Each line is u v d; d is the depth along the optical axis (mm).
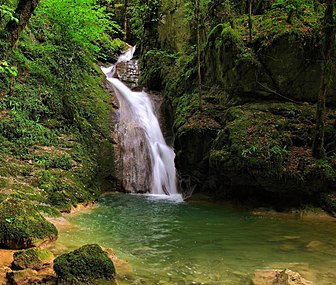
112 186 12633
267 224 8031
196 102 12219
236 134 9836
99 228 7480
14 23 10898
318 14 11492
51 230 6152
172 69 16125
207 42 12820
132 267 5297
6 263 4941
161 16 18000
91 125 13414
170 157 13781
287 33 10477
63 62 14977
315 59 10398
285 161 9148
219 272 5160
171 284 4707
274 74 10695
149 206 10141
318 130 9055
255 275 4840
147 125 14680
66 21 13000
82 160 11453
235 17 13281
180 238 6918
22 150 10188
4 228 5645
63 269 4445
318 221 8266
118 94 15961
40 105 12156
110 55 22203
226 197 10688
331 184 8789
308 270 5230
